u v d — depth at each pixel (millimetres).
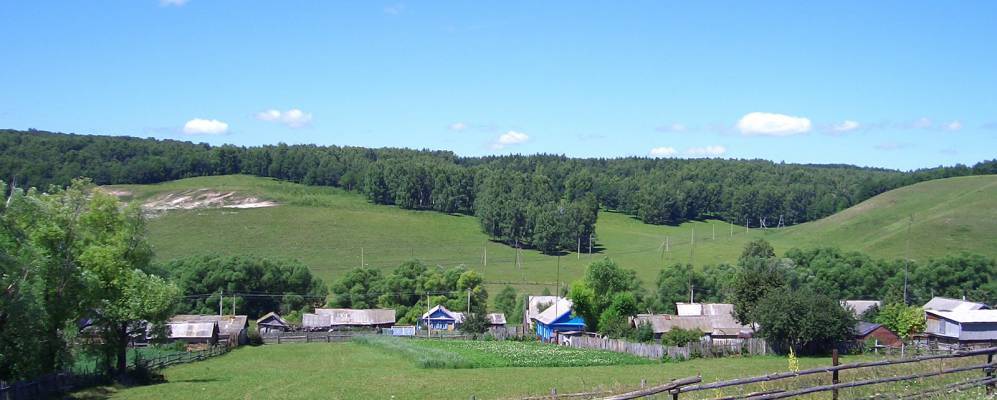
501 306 133750
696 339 85625
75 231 56500
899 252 142375
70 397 51375
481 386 56438
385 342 98375
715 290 124438
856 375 35562
